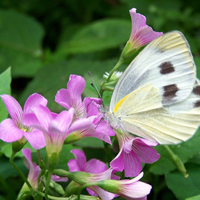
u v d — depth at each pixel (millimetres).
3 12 357
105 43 329
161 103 186
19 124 177
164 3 360
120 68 265
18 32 350
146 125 189
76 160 186
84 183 177
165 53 184
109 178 176
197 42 314
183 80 184
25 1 379
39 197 181
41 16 382
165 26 324
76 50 329
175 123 186
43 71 296
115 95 184
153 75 185
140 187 171
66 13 379
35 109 167
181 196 206
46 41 374
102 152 231
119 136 186
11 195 223
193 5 363
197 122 183
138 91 186
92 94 231
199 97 183
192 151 213
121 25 335
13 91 314
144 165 211
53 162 170
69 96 181
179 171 201
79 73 279
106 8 381
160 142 188
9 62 335
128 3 360
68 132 168
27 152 187
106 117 183
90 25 339
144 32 193
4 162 223
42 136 170
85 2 372
